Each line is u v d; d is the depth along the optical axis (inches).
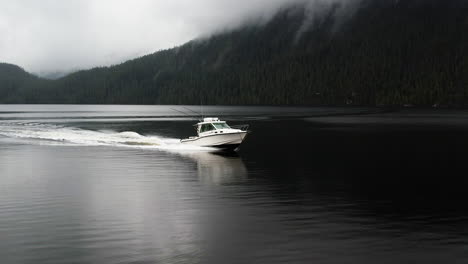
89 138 2047.2
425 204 773.3
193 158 1384.1
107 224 660.7
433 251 546.9
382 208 746.2
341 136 2234.3
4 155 1459.2
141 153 1509.6
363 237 597.3
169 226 650.8
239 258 528.7
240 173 1099.3
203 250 554.6
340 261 518.0
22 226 650.2
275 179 1016.2
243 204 775.7
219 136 1556.3
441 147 1689.2
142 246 569.0
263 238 595.8
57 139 2042.3
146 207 758.5
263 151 1578.5
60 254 542.3
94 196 841.5
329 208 747.4
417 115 4943.4
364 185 942.4
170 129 2896.2
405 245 567.2
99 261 521.0
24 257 533.0
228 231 626.2
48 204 778.2
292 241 583.5
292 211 727.7
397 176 1051.9
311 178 1027.3
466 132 2432.3
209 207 756.0
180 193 867.4
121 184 960.3
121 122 3818.9
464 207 753.6
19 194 858.1
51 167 1201.4
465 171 1122.0
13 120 4163.4
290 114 5447.8
